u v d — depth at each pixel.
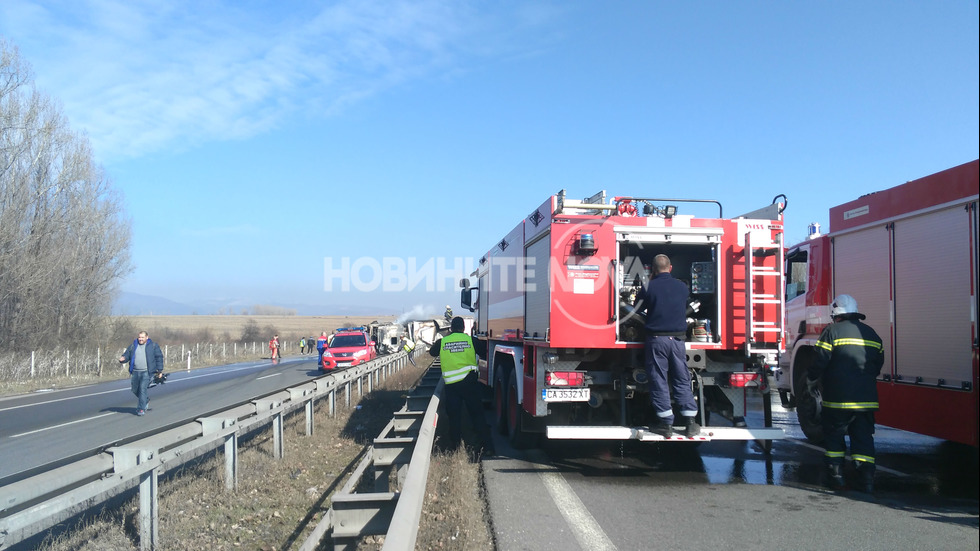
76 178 33.12
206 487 7.12
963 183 6.93
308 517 6.11
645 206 8.03
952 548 4.96
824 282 9.62
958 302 7.00
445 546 5.00
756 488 6.93
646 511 6.05
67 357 30.17
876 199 8.45
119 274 36.78
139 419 13.85
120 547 5.19
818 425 9.44
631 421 8.05
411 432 8.12
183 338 57.97
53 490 4.09
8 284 29.98
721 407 7.87
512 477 7.51
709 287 7.86
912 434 10.40
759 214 8.15
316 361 44.34
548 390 7.75
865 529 5.45
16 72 30.56
